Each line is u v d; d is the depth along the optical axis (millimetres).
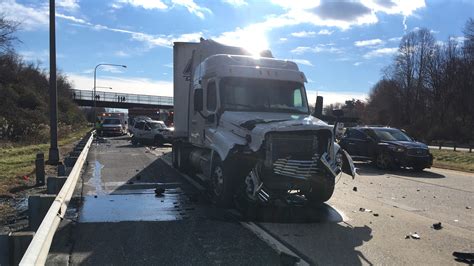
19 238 5184
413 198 11383
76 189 11633
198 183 12805
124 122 58281
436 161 23359
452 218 9016
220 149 9273
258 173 8445
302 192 9523
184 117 14891
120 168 16531
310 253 6441
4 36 35781
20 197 10234
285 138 8547
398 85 94062
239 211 9086
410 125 78875
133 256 6160
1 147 23672
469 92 72875
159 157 21516
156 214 8711
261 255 6281
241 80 10242
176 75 14953
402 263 6086
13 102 38906
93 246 6582
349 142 20734
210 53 12117
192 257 6152
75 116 65438
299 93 10555
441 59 83688
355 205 10195
